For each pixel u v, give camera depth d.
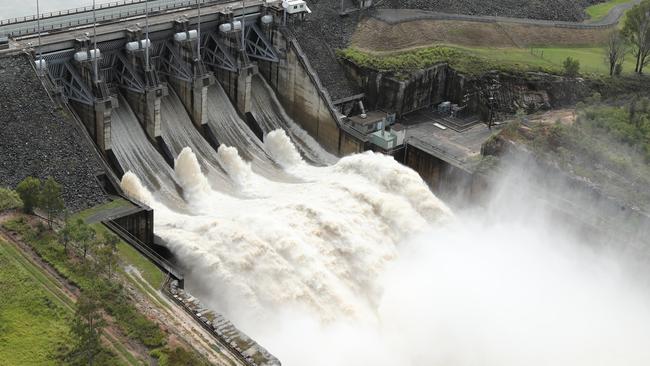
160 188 110.62
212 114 126.50
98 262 83.62
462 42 145.75
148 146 115.88
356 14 143.75
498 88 137.62
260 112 133.38
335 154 131.00
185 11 124.94
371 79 135.62
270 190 115.81
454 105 139.12
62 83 110.50
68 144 100.06
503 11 157.12
